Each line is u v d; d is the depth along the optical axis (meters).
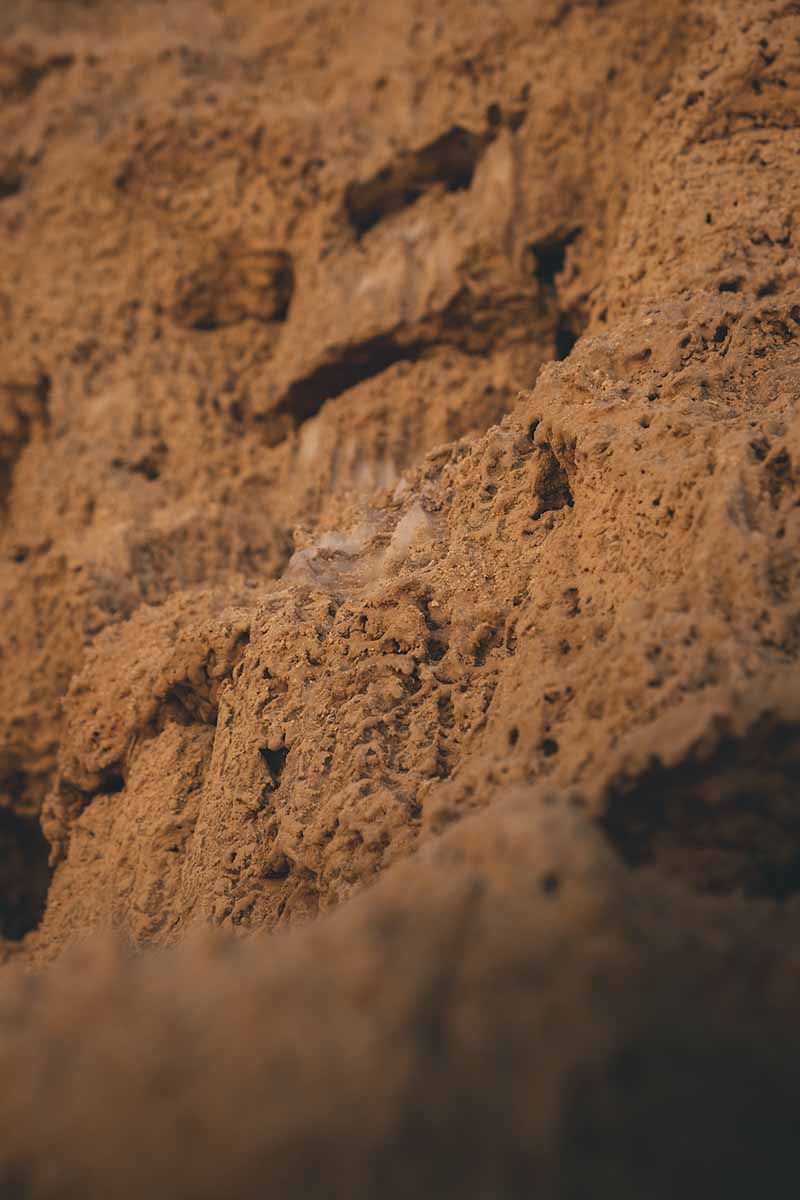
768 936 3.69
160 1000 3.34
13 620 10.18
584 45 10.03
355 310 10.23
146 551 9.57
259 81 12.32
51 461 11.15
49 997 3.53
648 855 4.23
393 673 6.05
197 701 7.25
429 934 3.34
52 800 8.27
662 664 4.64
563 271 10.20
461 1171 2.79
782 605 4.63
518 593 6.05
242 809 6.23
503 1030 3.04
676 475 5.33
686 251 7.85
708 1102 3.01
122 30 13.52
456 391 10.02
